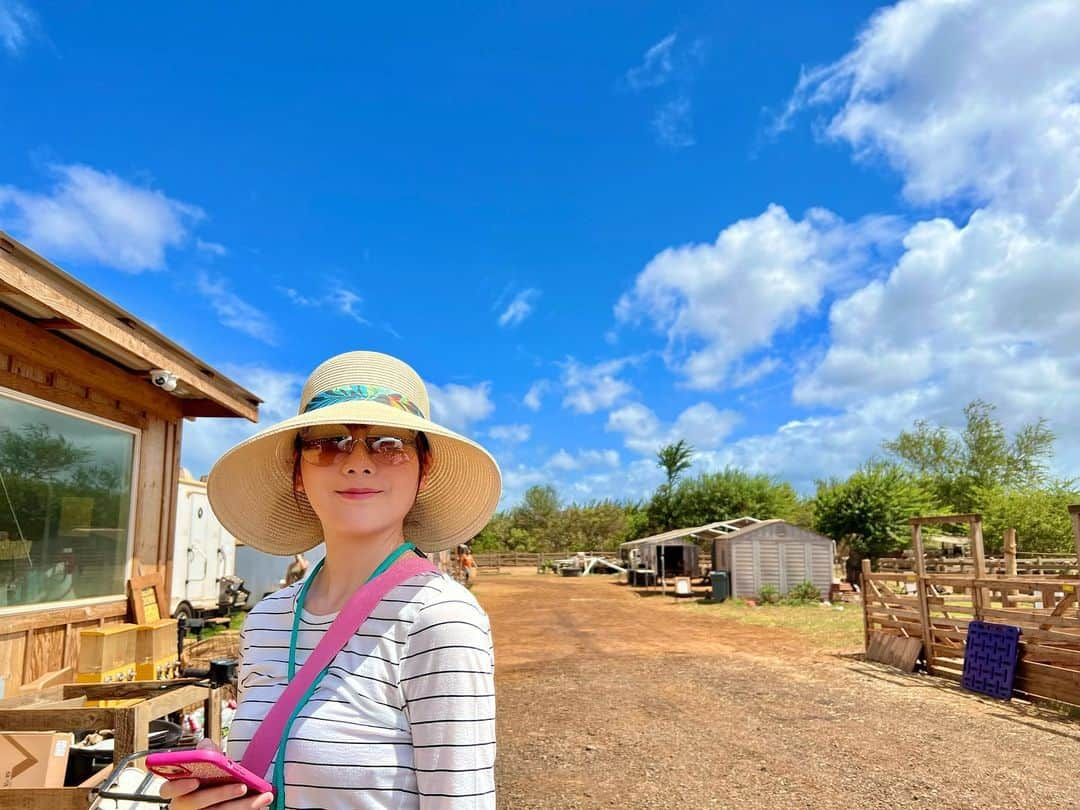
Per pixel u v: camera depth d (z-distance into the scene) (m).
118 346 5.38
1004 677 8.78
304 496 1.84
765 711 8.17
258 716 1.30
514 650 13.34
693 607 22.30
